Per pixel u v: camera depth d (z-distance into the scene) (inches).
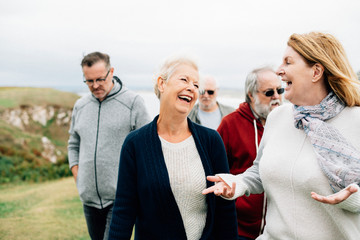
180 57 62.1
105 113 105.9
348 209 50.0
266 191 64.1
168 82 62.3
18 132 483.8
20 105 528.4
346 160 51.0
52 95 583.2
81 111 111.0
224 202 66.0
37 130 517.3
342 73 53.7
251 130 98.0
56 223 216.7
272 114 67.6
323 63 53.9
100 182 103.0
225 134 101.1
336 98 55.6
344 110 55.4
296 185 56.7
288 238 59.3
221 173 66.4
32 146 467.2
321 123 54.5
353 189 45.8
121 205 64.5
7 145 446.9
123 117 105.0
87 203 106.5
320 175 53.9
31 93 569.6
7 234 194.5
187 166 62.8
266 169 61.5
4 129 473.4
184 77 61.2
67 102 578.6
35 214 237.5
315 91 56.9
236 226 66.9
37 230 201.9
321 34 56.7
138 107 106.0
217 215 66.6
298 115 57.7
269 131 66.9
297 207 57.5
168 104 62.7
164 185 59.7
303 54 55.3
